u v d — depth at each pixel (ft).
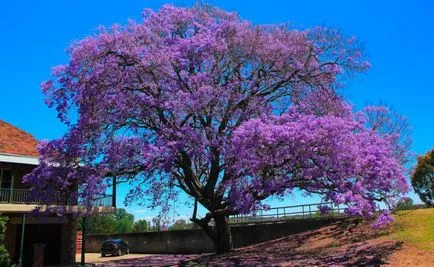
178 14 76.02
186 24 77.25
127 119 72.84
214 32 75.05
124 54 70.33
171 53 69.92
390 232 69.15
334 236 79.82
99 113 71.56
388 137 74.90
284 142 60.59
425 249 56.39
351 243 70.64
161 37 75.20
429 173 97.76
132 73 69.56
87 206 77.92
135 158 70.49
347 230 80.84
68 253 98.17
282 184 63.62
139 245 153.69
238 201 64.80
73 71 71.36
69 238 99.09
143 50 70.54
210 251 127.44
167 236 142.41
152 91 70.54
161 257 116.78
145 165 71.46
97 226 234.38
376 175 58.54
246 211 65.05
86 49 70.74
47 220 94.43
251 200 64.44
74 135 72.49
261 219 117.60
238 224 120.88
